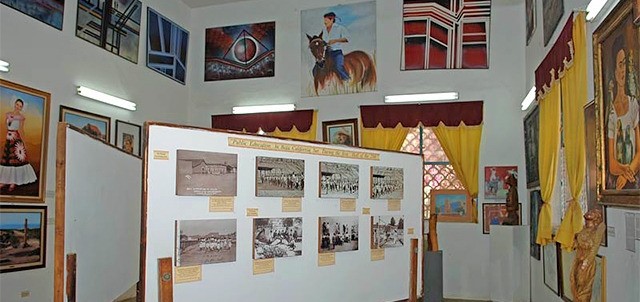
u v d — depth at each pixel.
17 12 6.88
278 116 10.83
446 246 9.85
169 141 3.45
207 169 3.59
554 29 6.50
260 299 3.84
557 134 6.00
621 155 3.97
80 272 3.88
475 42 9.98
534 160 8.28
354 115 10.41
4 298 6.48
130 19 9.36
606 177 4.34
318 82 10.71
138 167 5.62
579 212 4.92
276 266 3.95
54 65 7.52
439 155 10.15
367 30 10.50
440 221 9.95
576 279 3.89
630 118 3.75
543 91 6.70
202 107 11.38
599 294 4.64
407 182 4.93
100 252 4.39
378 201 4.68
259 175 3.86
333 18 10.73
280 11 11.09
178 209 3.46
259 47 11.15
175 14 10.93
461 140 9.81
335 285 4.31
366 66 10.44
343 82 10.56
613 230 4.27
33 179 7.01
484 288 9.59
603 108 4.37
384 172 4.74
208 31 11.48
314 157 4.23
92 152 4.16
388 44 10.36
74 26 7.95
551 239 6.26
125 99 9.16
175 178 3.45
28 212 6.89
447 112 9.94
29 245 6.89
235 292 3.70
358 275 4.48
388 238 4.71
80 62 8.05
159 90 10.27
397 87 10.24
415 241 4.93
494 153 9.73
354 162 4.51
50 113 7.39
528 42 9.11
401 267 4.82
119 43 9.03
